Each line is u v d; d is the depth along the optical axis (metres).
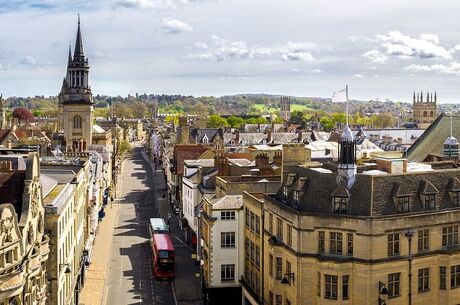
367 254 52.88
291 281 57.69
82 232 86.06
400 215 53.62
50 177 78.44
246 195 74.25
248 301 73.06
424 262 54.94
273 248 61.53
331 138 191.25
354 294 53.66
